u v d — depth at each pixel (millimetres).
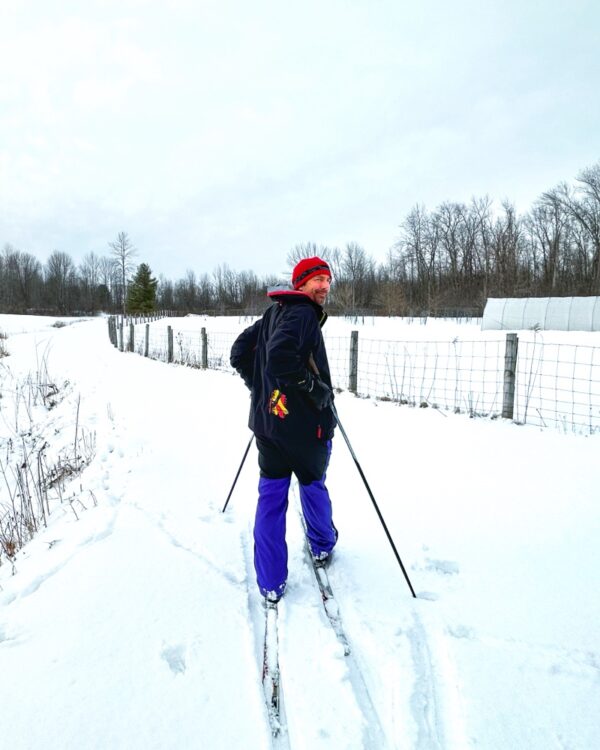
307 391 2125
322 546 2559
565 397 7324
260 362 2328
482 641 2039
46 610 2156
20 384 10852
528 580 2482
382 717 1663
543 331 20453
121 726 1576
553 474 3887
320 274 2314
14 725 1547
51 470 4918
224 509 3303
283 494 2289
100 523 3047
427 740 1574
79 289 86062
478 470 4023
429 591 2398
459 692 1774
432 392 8008
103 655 1883
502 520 3133
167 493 3607
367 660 1930
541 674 1859
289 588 2418
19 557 2871
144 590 2330
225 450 4742
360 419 5875
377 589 2414
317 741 1552
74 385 10344
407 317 35844
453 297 47812
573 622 2154
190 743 1537
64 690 1700
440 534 2973
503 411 5934
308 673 1845
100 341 24406
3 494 5039
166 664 1858
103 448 5062
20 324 38219
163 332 26172
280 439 2170
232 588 2396
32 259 87688
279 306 2346
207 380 9555
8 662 1827
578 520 3104
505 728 1625
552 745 1565
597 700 1740
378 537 2951
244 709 1676
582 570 2562
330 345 15852
